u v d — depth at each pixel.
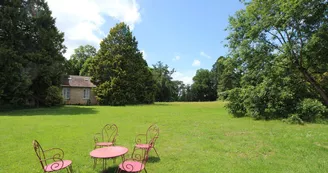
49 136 7.41
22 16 18.14
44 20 19.89
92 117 13.02
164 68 51.88
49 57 19.50
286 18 11.13
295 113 11.67
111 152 3.97
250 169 4.44
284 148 6.01
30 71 18.22
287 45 11.41
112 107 22.22
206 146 6.24
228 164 4.74
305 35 11.22
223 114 15.47
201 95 61.94
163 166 4.63
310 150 5.78
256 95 13.05
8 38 17.75
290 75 12.77
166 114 15.27
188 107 23.53
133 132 8.40
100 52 29.42
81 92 28.28
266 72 13.12
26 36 18.94
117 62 28.97
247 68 14.31
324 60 11.59
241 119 12.58
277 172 4.27
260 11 12.67
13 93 17.25
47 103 20.72
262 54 13.09
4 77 16.31
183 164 4.76
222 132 8.41
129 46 30.17
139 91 30.92
